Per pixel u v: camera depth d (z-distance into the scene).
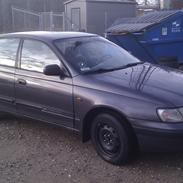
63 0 43.62
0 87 6.34
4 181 4.67
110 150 4.96
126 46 12.17
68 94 5.27
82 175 4.74
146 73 5.36
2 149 5.67
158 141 4.53
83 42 5.95
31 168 4.99
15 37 6.35
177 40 12.33
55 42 5.75
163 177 4.60
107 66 5.58
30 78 5.80
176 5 30.30
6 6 39.69
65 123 5.44
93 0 30.41
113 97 4.81
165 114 4.49
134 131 4.66
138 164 4.95
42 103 5.67
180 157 5.12
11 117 6.96
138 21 12.51
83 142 5.38
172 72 5.57
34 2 42.59
